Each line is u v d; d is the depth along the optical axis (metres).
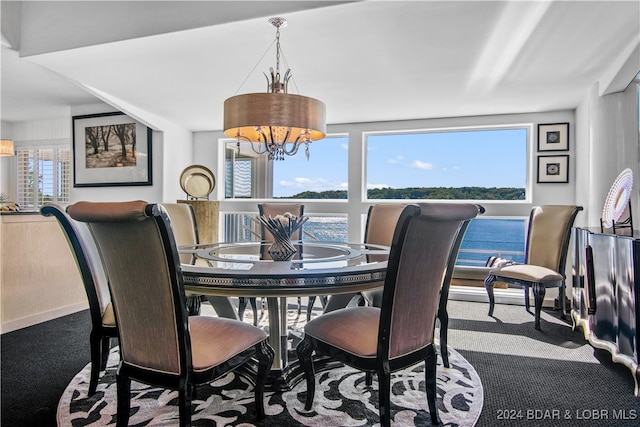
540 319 3.26
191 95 3.47
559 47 2.39
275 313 2.06
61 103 4.77
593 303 2.44
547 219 3.37
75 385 2.03
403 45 2.41
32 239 3.09
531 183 3.97
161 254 1.28
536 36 2.26
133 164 4.60
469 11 2.02
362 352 1.53
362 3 1.98
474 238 4.25
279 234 2.06
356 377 2.19
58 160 5.76
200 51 2.57
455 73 2.85
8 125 5.98
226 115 2.39
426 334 1.65
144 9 2.40
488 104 3.63
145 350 1.41
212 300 2.39
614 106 2.93
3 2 2.66
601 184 3.00
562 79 2.94
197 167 4.40
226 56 2.63
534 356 2.48
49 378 2.11
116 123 4.68
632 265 1.93
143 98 3.56
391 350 1.49
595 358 2.45
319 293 1.63
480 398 1.93
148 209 1.18
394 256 1.41
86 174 4.82
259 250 2.43
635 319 1.92
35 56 2.70
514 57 2.55
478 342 2.75
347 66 2.75
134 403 1.86
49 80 3.86
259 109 2.26
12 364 2.30
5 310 2.89
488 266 3.96
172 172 4.61
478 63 2.66
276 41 2.40
